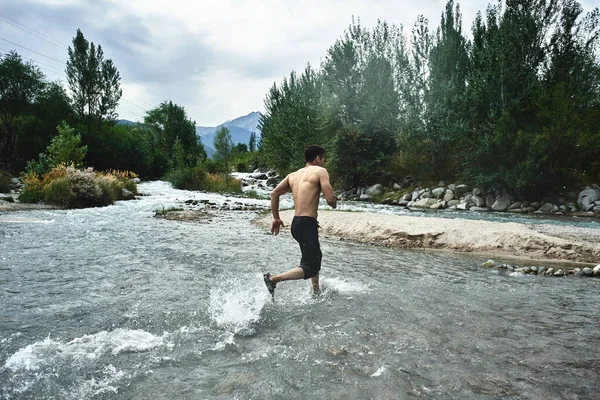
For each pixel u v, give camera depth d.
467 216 14.85
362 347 2.70
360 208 17.62
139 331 2.97
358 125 25.70
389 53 25.48
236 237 8.18
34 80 31.61
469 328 3.11
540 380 2.22
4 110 30.59
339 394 2.05
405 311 3.55
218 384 2.16
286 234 8.88
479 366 2.41
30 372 2.28
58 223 9.60
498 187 18.86
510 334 2.99
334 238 8.84
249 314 3.42
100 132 36.88
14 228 8.50
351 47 25.19
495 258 6.60
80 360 2.45
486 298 4.05
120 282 4.45
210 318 3.30
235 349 2.66
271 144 39.72
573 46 20.41
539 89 19.50
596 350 2.68
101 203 15.20
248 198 21.53
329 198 4.06
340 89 25.67
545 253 6.76
